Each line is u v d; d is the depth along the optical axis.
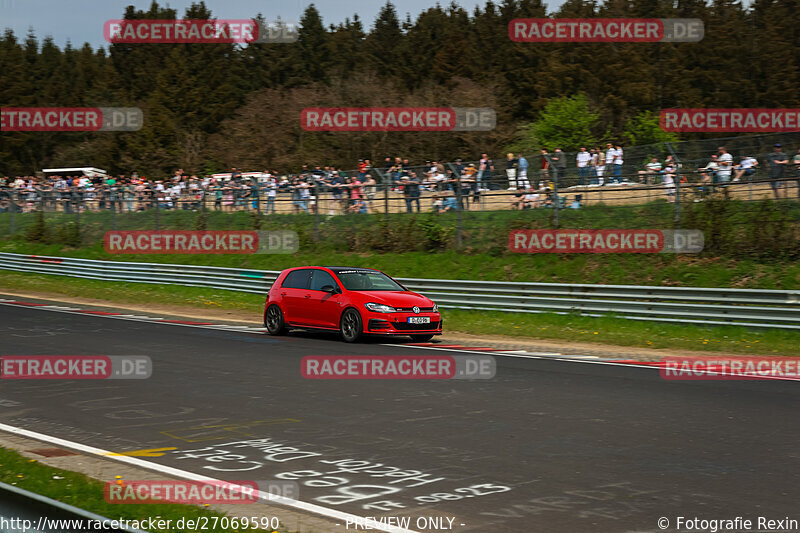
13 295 33.69
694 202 27.39
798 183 25.75
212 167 75.44
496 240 31.14
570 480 8.10
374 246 34.19
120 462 8.88
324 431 10.42
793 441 9.77
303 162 67.62
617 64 79.19
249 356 17.45
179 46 106.94
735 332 20.88
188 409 11.90
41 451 9.39
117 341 19.88
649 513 7.03
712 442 9.73
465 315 26.09
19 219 46.94
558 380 14.58
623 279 26.28
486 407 12.03
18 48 115.44
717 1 96.44
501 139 64.62
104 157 87.75
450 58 91.75
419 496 7.57
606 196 29.58
